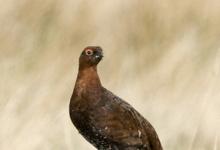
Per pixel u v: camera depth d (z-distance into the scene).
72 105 12.45
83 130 12.58
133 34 20.45
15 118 14.78
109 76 18.62
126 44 20.28
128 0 20.92
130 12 20.81
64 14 20.30
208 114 15.14
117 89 17.39
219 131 14.92
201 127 15.07
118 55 19.73
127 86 17.27
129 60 18.95
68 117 15.59
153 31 20.52
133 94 16.88
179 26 20.55
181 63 17.91
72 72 18.12
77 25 20.25
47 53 18.80
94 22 20.50
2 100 15.14
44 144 14.48
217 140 14.69
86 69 12.40
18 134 14.45
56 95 16.47
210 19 20.47
